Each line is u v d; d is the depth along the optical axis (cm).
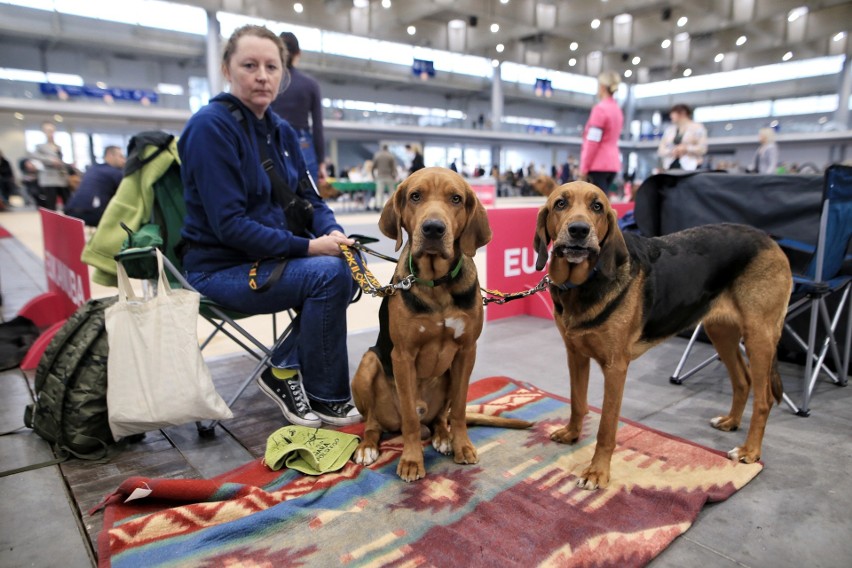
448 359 219
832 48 2625
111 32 1981
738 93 3156
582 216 189
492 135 2959
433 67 2702
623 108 3547
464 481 210
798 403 287
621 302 202
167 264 238
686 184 382
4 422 264
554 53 2917
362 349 380
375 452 231
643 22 2586
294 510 186
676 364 353
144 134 290
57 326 342
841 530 181
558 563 162
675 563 166
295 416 258
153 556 165
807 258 317
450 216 198
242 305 261
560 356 369
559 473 215
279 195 279
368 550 169
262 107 272
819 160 2827
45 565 167
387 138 2742
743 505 196
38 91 1952
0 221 1287
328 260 256
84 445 228
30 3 1825
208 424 253
